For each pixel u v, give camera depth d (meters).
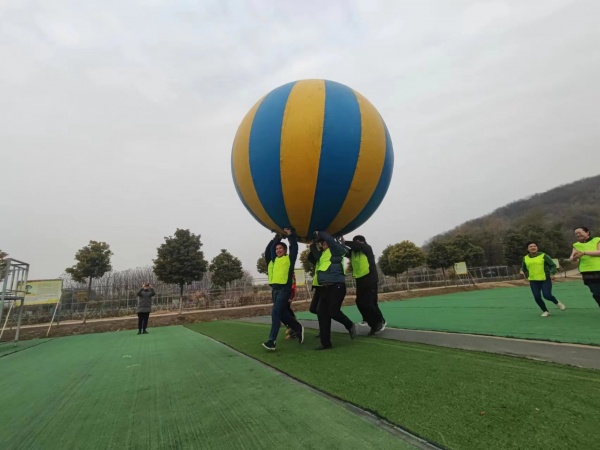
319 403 2.37
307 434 1.90
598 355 3.14
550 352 3.36
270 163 4.09
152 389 3.11
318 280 4.49
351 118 4.12
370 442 1.75
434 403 2.17
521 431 1.73
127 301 20.16
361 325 6.93
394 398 2.31
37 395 3.20
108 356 5.40
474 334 4.76
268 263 5.26
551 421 1.82
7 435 2.23
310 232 4.61
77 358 5.43
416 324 6.40
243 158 4.45
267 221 4.72
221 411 2.38
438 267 33.75
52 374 4.22
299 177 4.01
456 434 1.75
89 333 11.73
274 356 4.16
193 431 2.09
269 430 2.00
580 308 7.07
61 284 12.42
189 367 3.99
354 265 5.35
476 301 11.41
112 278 24.23
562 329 4.65
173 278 18.58
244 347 5.12
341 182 4.07
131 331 11.00
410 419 1.96
